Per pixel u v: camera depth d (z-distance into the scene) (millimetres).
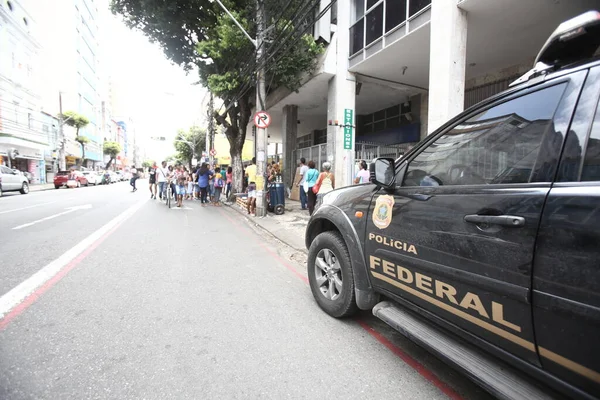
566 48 1687
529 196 1562
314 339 2793
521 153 1721
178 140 52281
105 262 4895
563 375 1423
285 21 10148
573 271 1339
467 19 6836
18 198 15852
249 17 10883
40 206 12234
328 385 2191
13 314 3133
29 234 6836
